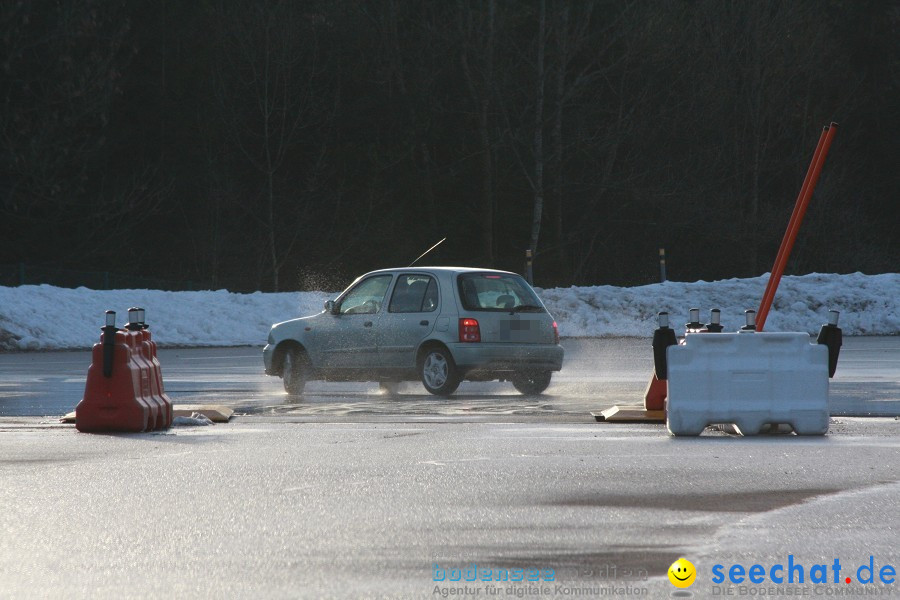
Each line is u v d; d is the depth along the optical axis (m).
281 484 30.53
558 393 61.28
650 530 24.27
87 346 120.06
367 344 60.91
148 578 20.39
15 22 178.12
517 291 61.31
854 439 40.66
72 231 197.00
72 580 20.28
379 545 22.95
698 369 41.75
